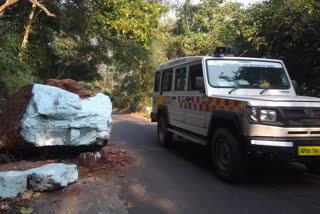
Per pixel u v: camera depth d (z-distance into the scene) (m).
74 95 5.49
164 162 6.41
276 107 4.36
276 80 6.12
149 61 23.80
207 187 4.71
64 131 5.34
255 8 10.35
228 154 4.84
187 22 25.47
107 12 14.33
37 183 4.16
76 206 3.87
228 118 4.86
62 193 4.28
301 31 8.31
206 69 5.96
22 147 5.26
